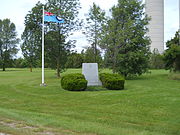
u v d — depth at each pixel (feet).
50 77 91.40
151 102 30.91
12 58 216.74
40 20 83.97
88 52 97.55
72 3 84.33
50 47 84.99
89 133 16.06
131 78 87.15
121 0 79.61
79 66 214.28
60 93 40.57
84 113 25.08
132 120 22.13
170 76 85.66
